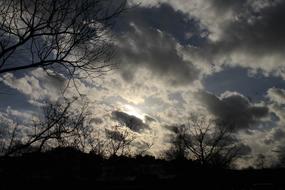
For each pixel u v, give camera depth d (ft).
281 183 69.92
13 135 36.32
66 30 35.55
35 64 34.88
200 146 101.91
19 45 33.86
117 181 68.18
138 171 77.51
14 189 39.45
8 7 34.14
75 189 62.08
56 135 36.81
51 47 35.40
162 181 70.95
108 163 80.94
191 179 73.87
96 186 66.18
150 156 90.33
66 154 56.29
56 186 57.52
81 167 64.80
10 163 37.93
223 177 74.64
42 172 55.67
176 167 81.15
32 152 37.88
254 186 71.97
